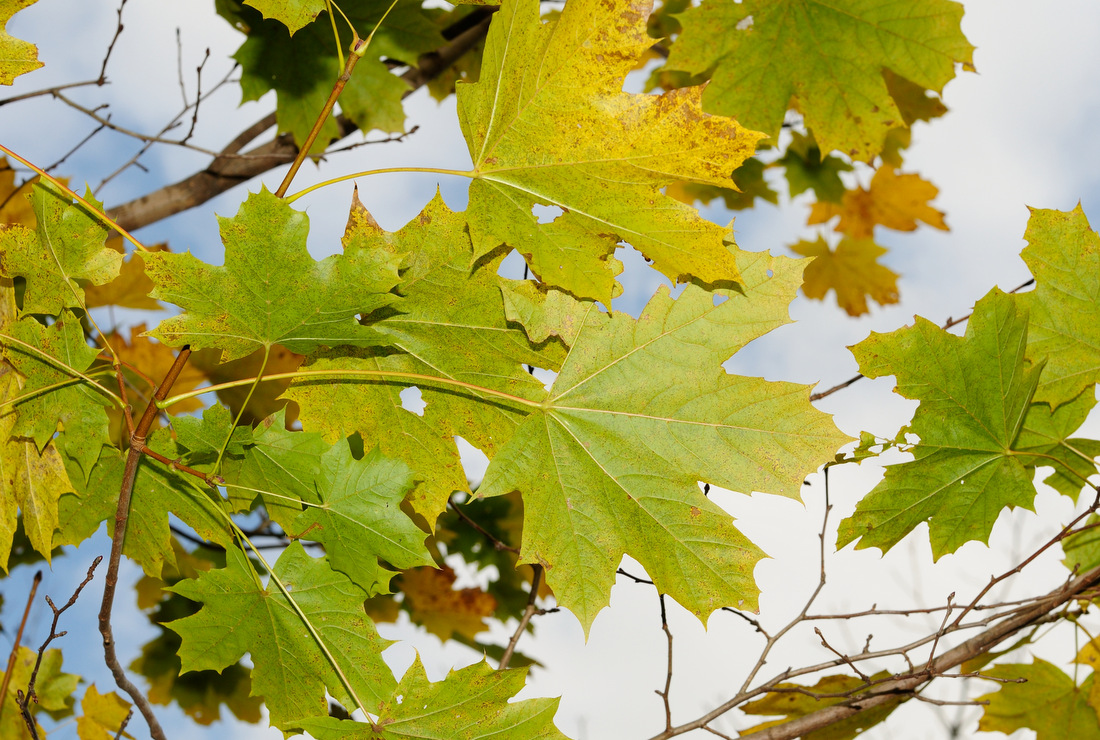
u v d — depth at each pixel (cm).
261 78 113
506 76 82
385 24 113
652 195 82
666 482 86
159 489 87
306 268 81
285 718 85
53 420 85
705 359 86
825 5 109
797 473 85
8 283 85
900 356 90
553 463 86
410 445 88
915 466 91
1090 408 92
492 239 83
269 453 84
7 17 82
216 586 84
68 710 113
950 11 107
